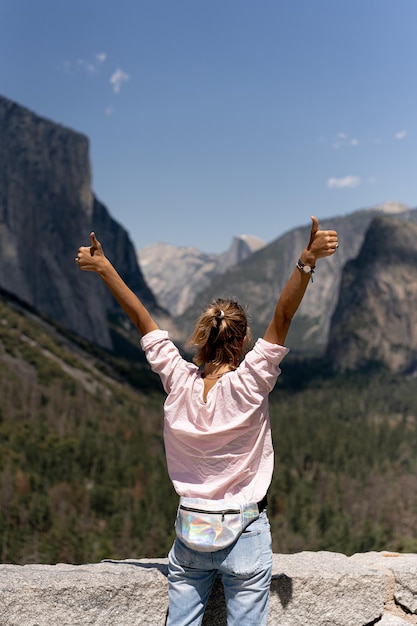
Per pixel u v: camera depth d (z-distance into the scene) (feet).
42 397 559.79
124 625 15.20
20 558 273.95
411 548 304.09
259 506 13.78
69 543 280.31
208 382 14.15
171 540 292.61
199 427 13.85
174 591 14.34
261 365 13.65
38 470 393.70
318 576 16.60
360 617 16.84
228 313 14.24
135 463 429.79
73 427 505.66
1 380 555.69
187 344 14.69
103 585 15.10
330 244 13.20
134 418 595.47
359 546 298.76
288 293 13.57
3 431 449.48
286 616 16.30
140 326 14.90
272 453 14.17
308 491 379.35
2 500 318.04
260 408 13.79
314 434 568.41
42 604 14.75
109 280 14.74
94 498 345.10
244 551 13.58
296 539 304.30
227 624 14.14
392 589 17.79
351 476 464.65
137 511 320.50
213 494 13.66
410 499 404.57
